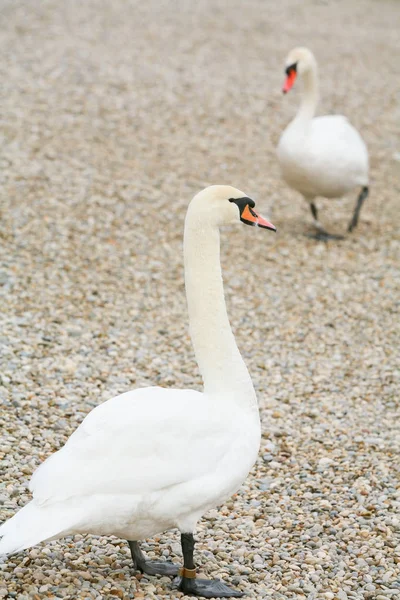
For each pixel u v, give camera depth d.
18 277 12.84
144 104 21.84
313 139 15.61
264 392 10.65
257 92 23.98
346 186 15.95
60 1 31.89
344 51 29.64
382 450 9.41
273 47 29.06
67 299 12.46
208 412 6.36
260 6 35.81
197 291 6.68
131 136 19.73
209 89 23.73
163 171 18.09
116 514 5.75
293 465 9.04
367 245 16.06
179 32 29.53
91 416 6.12
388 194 18.97
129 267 13.84
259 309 13.14
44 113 20.19
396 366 11.60
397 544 7.66
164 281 13.56
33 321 11.54
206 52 27.39
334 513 8.14
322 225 16.95
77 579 6.45
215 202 6.62
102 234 14.84
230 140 20.45
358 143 16.30
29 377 10.00
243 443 6.39
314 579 7.04
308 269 14.78
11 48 24.95
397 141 21.86
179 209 16.36
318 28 32.88
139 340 11.59
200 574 6.94
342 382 11.08
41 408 9.31
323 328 12.70
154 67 25.00
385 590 6.95
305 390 10.79
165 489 6.01
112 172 17.59
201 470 6.11
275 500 8.36
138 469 5.84
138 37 28.17
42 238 14.30
